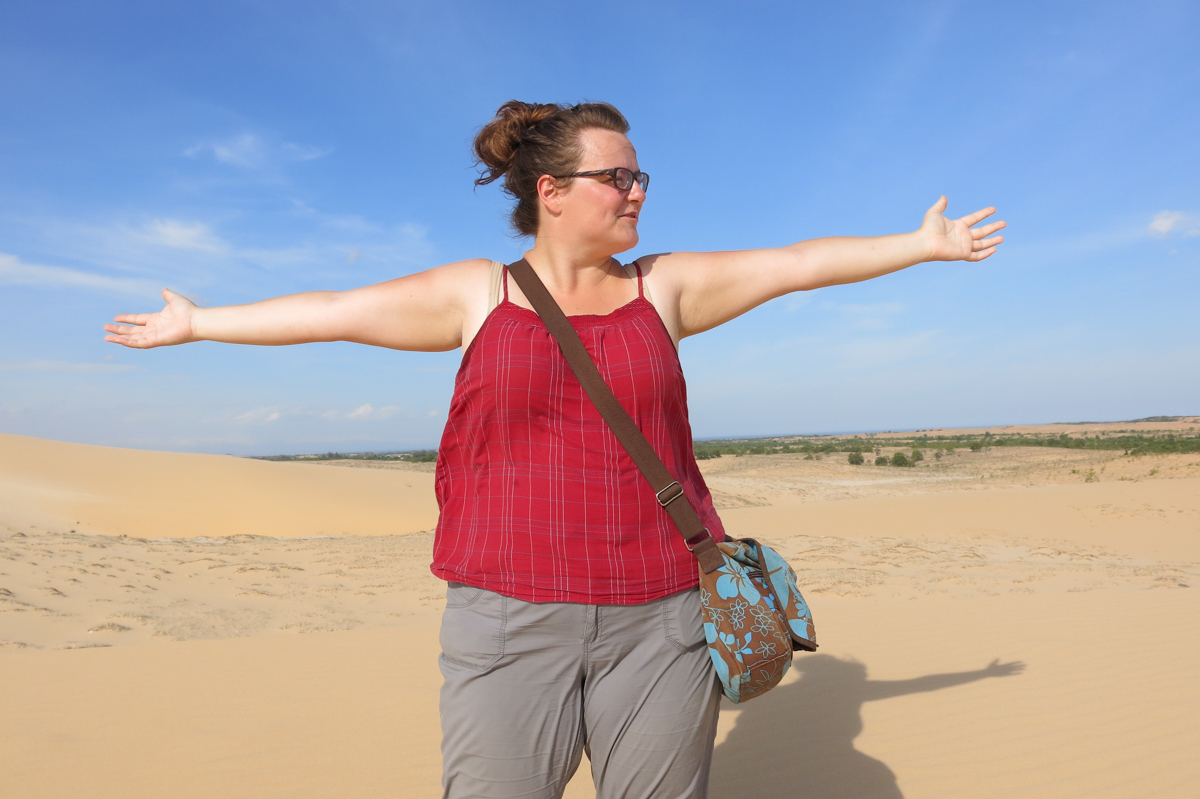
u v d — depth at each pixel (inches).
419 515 941.8
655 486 65.0
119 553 442.6
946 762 135.5
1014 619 246.1
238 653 216.7
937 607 272.2
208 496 884.6
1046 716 156.6
